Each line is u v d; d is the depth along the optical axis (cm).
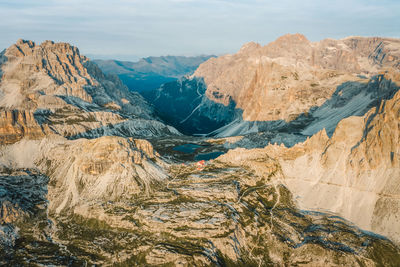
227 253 15338
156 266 14475
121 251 15450
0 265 14500
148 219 17138
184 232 16162
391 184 17300
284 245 15925
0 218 17612
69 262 14775
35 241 16425
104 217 17850
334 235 15900
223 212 17650
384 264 14188
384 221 16400
